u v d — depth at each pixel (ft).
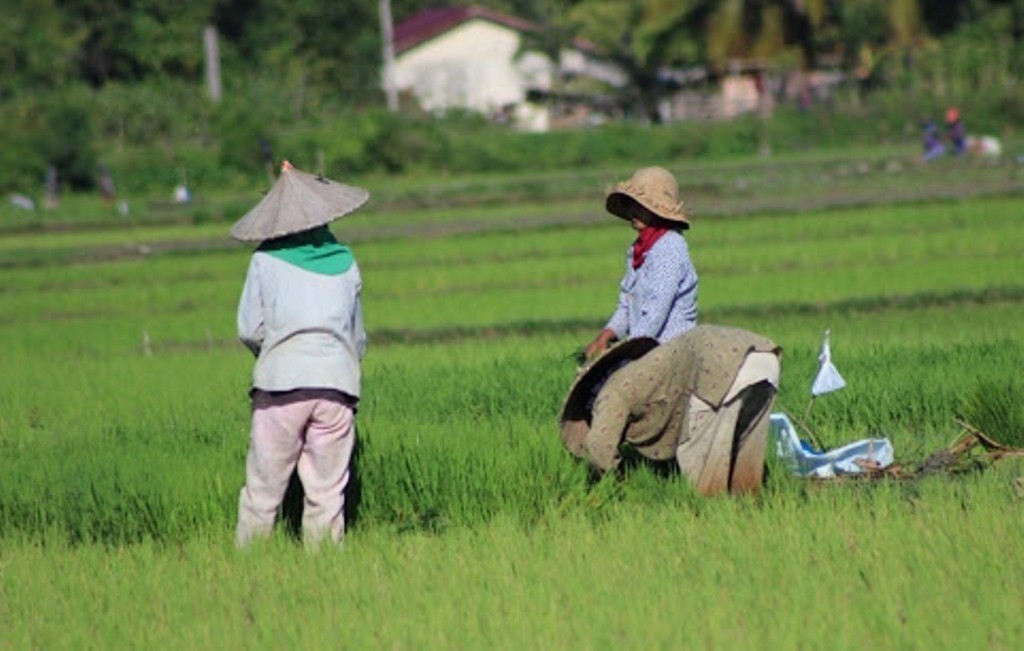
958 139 517.55
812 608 71.46
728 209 358.84
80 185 603.26
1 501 100.89
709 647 67.15
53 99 633.20
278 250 90.53
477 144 636.07
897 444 109.09
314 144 623.36
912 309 204.95
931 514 85.71
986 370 128.57
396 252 317.22
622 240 321.52
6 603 81.76
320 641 71.36
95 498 98.73
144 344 207.82
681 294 99.66
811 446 106.73
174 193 580.71
